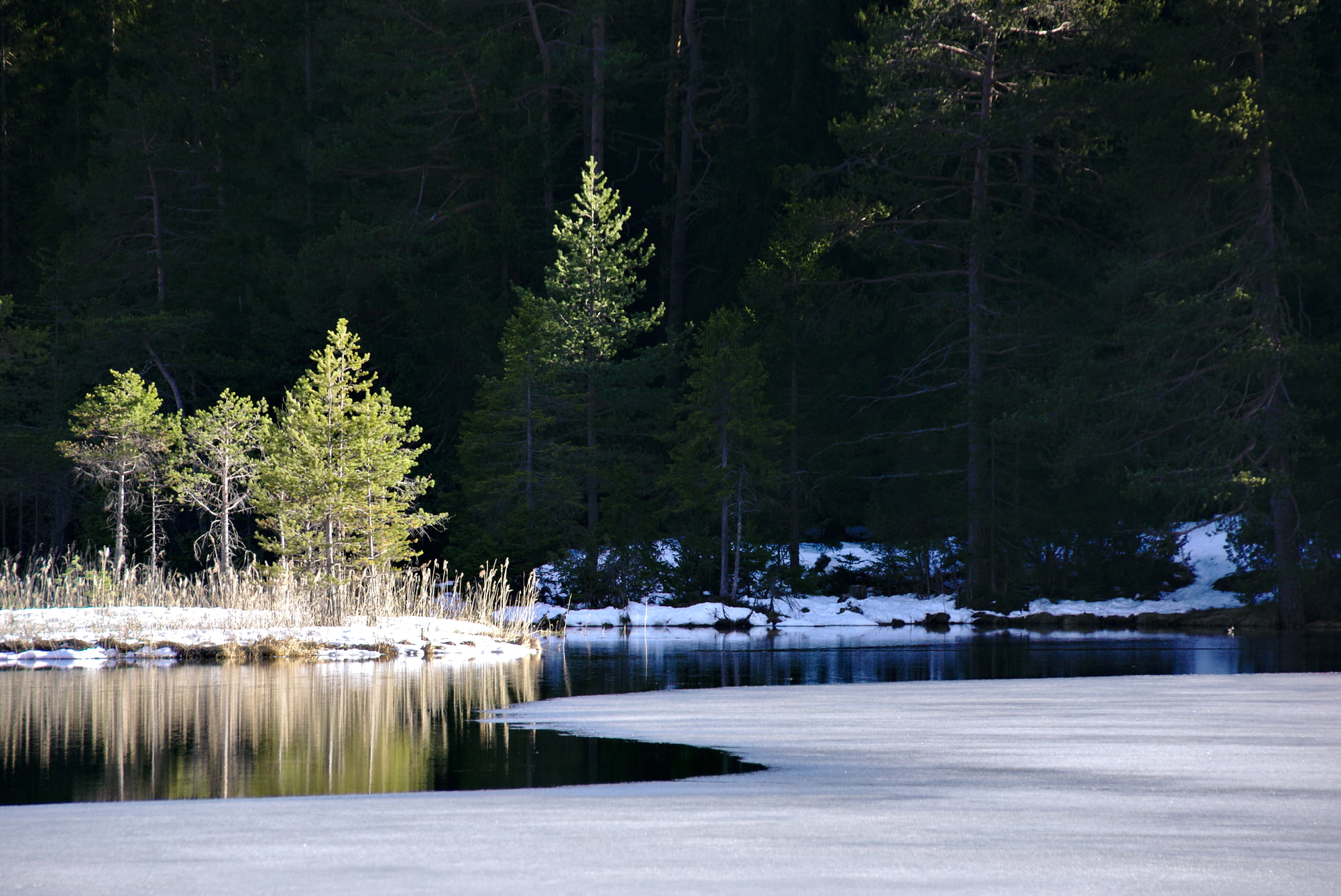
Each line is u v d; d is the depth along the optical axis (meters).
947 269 74.12
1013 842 8.99
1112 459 58.47
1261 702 20.23
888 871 8.02
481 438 68.88
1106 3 65.31
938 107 70.19
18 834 9.50
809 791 11.57
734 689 23.94
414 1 84.56
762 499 66.38
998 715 18.59
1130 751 14.36
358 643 34.34
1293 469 54.19
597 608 65.12
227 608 39.50
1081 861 8.31
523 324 69.25
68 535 84.38
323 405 48.06
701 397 66.00
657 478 69.62
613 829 9.55
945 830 9.48
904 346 74.62
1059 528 63.81
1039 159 76.19
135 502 64.62
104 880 7.81
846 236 71.44
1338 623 52.41
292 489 47.19
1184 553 67.56
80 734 16.73
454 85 84.06
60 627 35.00
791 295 72.62
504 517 68.38
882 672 28.86
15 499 83.56
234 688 24.11
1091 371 59.19
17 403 81.94
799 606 64.62
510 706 20.39
